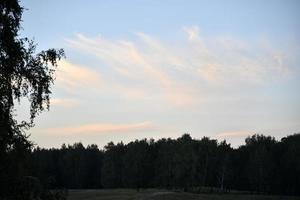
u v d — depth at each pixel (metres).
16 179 14.23
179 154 140.12
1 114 14.51
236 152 153.38
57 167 161.75
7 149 14.42
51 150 166.00
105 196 99.62
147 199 88.69
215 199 91.38
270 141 155.88
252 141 156.75
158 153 155.12
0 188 14.00
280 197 108.56
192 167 138.88
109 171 158.62
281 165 136.38
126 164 154.50
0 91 14.51
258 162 134.88
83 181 163.00
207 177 147.38
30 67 15.20
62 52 15.70
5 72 14.61
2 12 14.62
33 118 15.55
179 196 92.12
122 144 163.00
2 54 14.59
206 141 147.88
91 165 169.25
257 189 134.75
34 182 14.55
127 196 96.69
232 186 149.38
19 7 14.80
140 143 157.62
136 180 152.62
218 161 145.75
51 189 15.12
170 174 142.75
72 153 164.38
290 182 134.00
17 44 14.71
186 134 145.75
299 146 138.12
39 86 15.33
